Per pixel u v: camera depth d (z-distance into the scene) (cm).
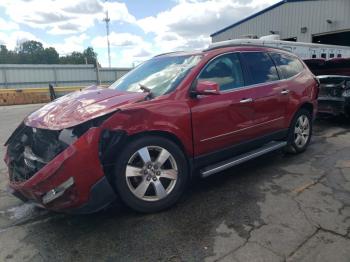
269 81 475
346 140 637
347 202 369
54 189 299
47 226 344
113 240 311
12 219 363
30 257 291
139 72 459
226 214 350
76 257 289
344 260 269
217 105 395
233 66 436
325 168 479
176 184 365
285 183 427
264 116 461
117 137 329
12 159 362
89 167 304
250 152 460
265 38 1401
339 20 2108
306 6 2259
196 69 393
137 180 345
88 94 388
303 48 1334
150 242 305
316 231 311
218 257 279
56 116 336
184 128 366
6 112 1503
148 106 342
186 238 309
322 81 771
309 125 561
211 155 402
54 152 314
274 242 296
